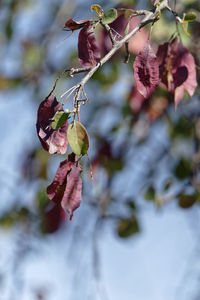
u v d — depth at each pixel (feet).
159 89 5.65
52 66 6.57
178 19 4.01
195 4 5.28
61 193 3.69
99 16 3.84
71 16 6.72
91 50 3.91
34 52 6.57
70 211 3.67
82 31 3.89
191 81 4.06
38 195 5.74
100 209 5.73
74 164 3.69
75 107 3.66
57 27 6.68
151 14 3.90
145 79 3.88
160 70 4.05
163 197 5.31
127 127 5.93
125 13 4.14
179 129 5.89
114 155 6.00
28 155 6.30
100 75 5.90
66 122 3.70
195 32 5.29
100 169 5.90
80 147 3.66
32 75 6.57
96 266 5.57
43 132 3.69
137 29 3.85
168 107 5.78
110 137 6.01
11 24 6.85
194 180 5.30
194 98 5.77
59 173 3.69
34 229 6.00
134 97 5.67
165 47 4.05
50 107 3.70
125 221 5.67
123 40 3.80
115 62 5.80
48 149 3.68
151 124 5.94
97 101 6.29
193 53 5.10
